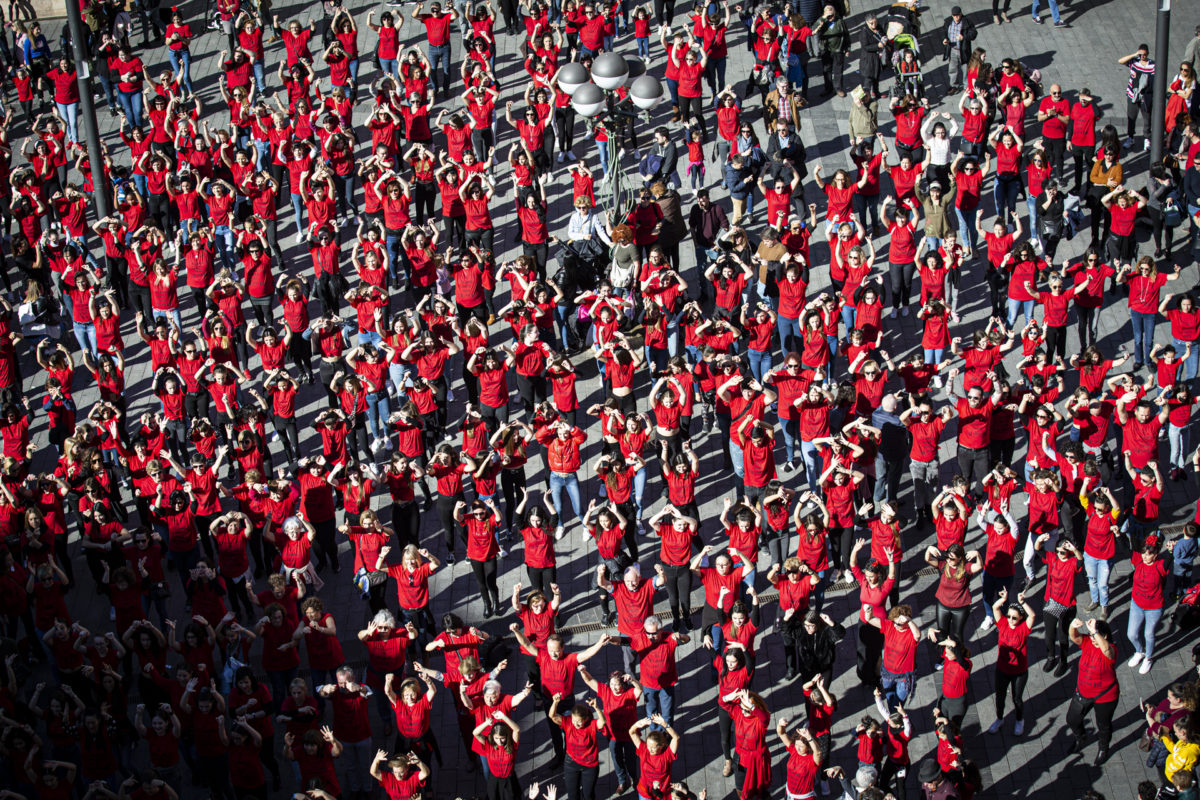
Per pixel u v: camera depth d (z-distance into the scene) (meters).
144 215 30.17
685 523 20.17
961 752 17.38
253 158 29.91
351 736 18.36
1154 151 28.98
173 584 23.14
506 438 22.30
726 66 35.53
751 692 17.64
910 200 27.14
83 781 19.23
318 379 27.38
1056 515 21.36
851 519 21.20
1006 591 20.66
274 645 19.66
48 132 31.89
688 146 31.41
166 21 39.66
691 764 19.62
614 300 25.81
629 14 38.81
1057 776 19.12
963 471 22.78
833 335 25.11
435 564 20.31
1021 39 37.31
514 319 25.67
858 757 18.84
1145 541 20.33
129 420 26.61
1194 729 17.72
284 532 21.05
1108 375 26.06
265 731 18.61
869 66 33.53
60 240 28.77
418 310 25.05
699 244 27.50
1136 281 25.39
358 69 36.59
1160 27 28.02
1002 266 26.34
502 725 17.58
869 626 19.25
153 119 31.95
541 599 19.02
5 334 25.94
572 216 27.72
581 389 26.67
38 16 41.56
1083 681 18.66
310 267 30.33
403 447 23.30
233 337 26.36
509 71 36.78
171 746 18.22
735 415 22.88
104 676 18.59
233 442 23.09
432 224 28.41
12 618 21.27
